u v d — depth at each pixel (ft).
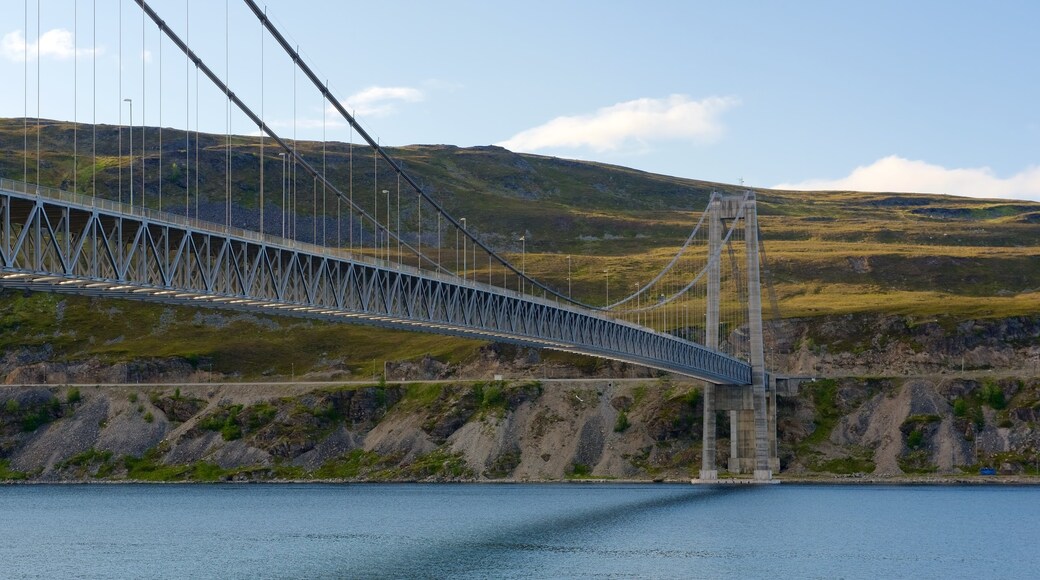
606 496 563.07
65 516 537.24
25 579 344.69
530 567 332.39
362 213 342.23
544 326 410.11
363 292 304.50
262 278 266.16
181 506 571.69
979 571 349.20
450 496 583.17
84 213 213.87
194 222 244.83
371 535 433.89
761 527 439.63
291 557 375.45
